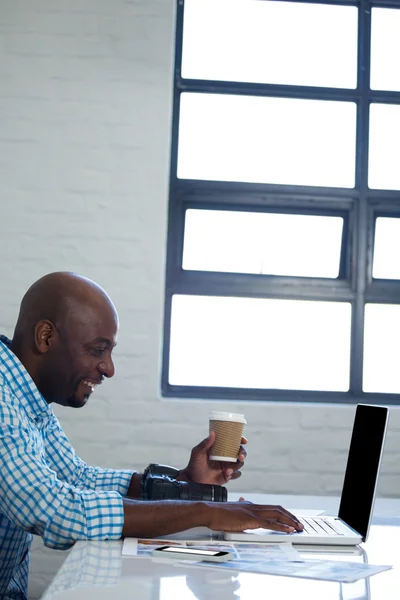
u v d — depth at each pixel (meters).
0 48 3.09
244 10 3.26
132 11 3.13
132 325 3.03
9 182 3.05
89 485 1.85
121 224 3.06
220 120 3.25
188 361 3.21
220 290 3.21
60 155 3.07
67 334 1.61
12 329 3.00
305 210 3.27
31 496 1.38
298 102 3.28
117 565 1.15
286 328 3.23
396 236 3.29
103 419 2.99
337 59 3.29
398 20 3.31
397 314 3.28
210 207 3.24
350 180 3.29
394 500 2.91
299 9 3.28
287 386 3.22
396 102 3.30
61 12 3.12
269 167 3.27
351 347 3.23
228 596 0.97
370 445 1.58
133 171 3.08
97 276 3.04
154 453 2.99
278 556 1.26
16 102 3.08
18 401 1.54
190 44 3.26
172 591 0.99
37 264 3.03
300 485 3.01
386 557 1.33
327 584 1.06
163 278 3.06
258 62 3.27
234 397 3.17
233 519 1.41
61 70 3.10
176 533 1.45
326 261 3.28
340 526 1.58
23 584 1.81
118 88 3.10
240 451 1.81
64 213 3.05
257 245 3.26
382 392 3.25
